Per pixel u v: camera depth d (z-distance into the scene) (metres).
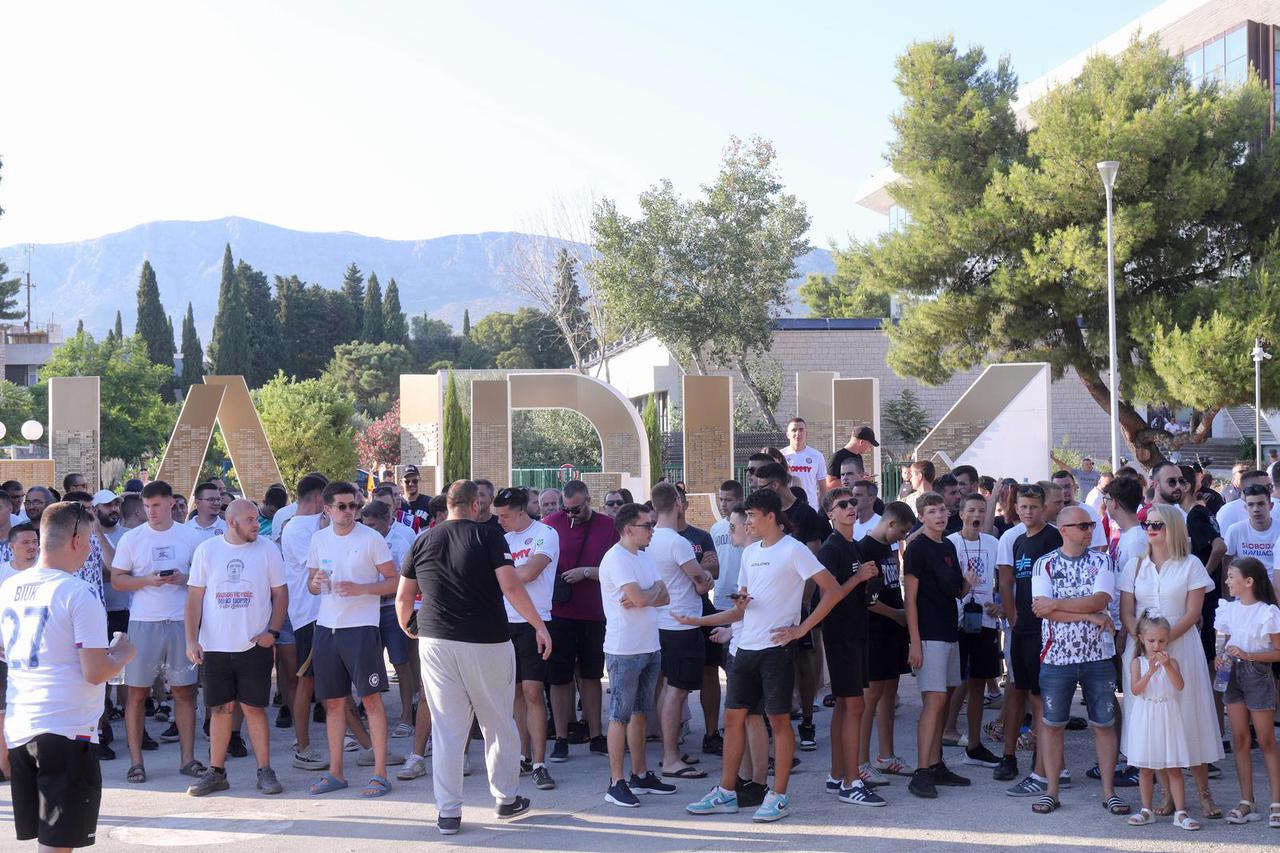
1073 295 26.66
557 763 9.02
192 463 20.38
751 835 6.91
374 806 7.72
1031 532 8.05
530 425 39.81
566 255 53.97
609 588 7.86
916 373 30.50
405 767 8.53
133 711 8.56
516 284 54.78
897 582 8.36
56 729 5.32
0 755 8.08
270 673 8.23
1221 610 7.16
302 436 37.78
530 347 99.00
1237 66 42.06
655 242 38.62
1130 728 7.00
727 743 7.50
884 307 60.84
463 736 7.20
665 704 8.52
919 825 7.05
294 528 9.62
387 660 13.87
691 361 42.09
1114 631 7.81
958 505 10.37
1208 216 26.88
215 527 10.37
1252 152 27.27
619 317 39.72
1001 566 8.28
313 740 10.11
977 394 23.36
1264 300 23.86
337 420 39.91
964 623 8.65
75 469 19.89
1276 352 24.31
